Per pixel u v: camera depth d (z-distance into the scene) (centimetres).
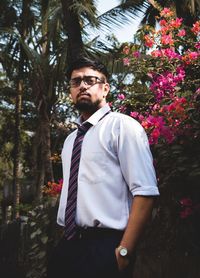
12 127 1983
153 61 460
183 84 427
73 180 231
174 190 342
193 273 336
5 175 2500
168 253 360
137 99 450
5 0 1524
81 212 224
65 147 250
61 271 226
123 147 225
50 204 527
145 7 1030
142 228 215
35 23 1547
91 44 1023
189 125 353
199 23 477
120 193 224
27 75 1499
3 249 789
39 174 1547
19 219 735
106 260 213
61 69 1189
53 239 507
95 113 238
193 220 340
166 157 341
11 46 1527
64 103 1459
